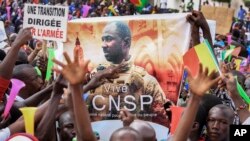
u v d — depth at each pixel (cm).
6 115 550
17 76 661
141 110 637
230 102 657
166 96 643
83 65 430
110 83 630
